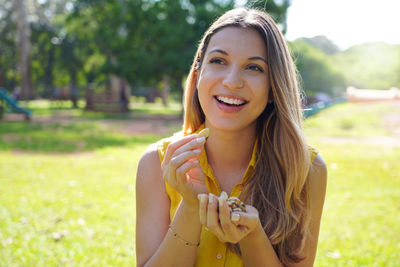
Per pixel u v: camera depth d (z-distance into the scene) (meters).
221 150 1.69
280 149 1.63
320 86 47.44
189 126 1.83
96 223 4.34
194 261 1.52
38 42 43.31
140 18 22.72
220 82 1.52
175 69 21.12
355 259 3.57
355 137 13.91
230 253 1.60
